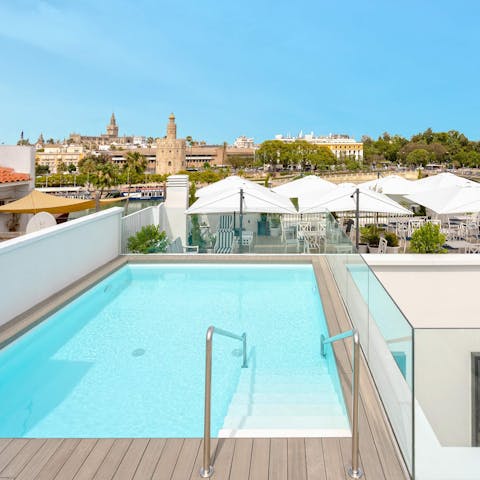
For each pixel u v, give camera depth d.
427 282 8.22
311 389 4.34
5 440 3.03
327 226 9.03
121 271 8.79
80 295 6.87
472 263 8.14
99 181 64.94
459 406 2.54
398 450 2.88
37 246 6.17
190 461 2.79
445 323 8.22
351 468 2.71
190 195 14.70
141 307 7.01
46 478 2.62
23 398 4.21
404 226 13.43
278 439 3.05
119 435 3.60
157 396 4.23
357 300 4.81
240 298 7.49
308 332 5.97
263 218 10.98
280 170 114.69
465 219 15.22
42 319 5.71
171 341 5.64
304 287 8.12
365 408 3.44
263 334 5.90
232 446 2.96
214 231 11.60
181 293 7.75
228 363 4.98
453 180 15.55
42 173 125.31
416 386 2.58
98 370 4.80
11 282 5.53
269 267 9.31
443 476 2.52
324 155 115.12
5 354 4.91
